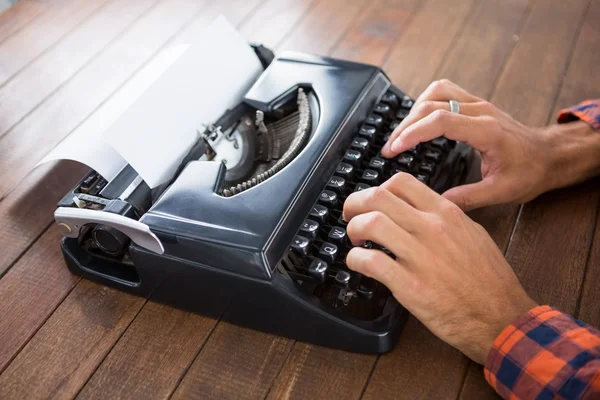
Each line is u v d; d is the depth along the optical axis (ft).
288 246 2.91
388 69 4.67
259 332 3.13
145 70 3.61
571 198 3.61
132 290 3.33
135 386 2.97
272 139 3.66
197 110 3.37
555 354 2.44
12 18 5.51
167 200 3.03
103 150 3.15
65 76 4.86
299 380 2.92
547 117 4.17
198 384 2.95
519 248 3.39
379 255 2.64
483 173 3.45
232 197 2.99
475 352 2.73
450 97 3.51
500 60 4.66
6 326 3.29
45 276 3.53
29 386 3.01
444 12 5.17
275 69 3.77
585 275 3.23
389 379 2.88
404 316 3.02
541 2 5.19
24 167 4.20
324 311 2.88
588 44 4.73
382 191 2.76
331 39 4.99
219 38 3.58
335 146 3.31
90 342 3.17
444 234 2.69
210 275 2.93
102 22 5.37
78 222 3.13
